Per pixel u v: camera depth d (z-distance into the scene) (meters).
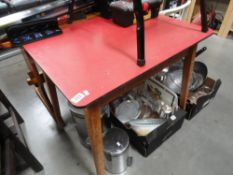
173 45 0.89
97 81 0.69
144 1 1.04
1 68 2.13
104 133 1.14
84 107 0.60
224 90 1.75
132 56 0.82
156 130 1.16
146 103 1.37
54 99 1.23
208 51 2.31
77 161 1.25
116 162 1.08
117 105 1.32
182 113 1.29
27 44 0.93
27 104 1.68
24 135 1.41
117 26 1.10
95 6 1.21
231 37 2.64
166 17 1.19
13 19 0.91
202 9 0.93
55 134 1.42
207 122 1.47
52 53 0.86
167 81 1.45
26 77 2.00
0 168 0.92
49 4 1.02
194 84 1.45
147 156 1.26
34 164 1.15
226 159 1.24
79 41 0.95
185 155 1.26
